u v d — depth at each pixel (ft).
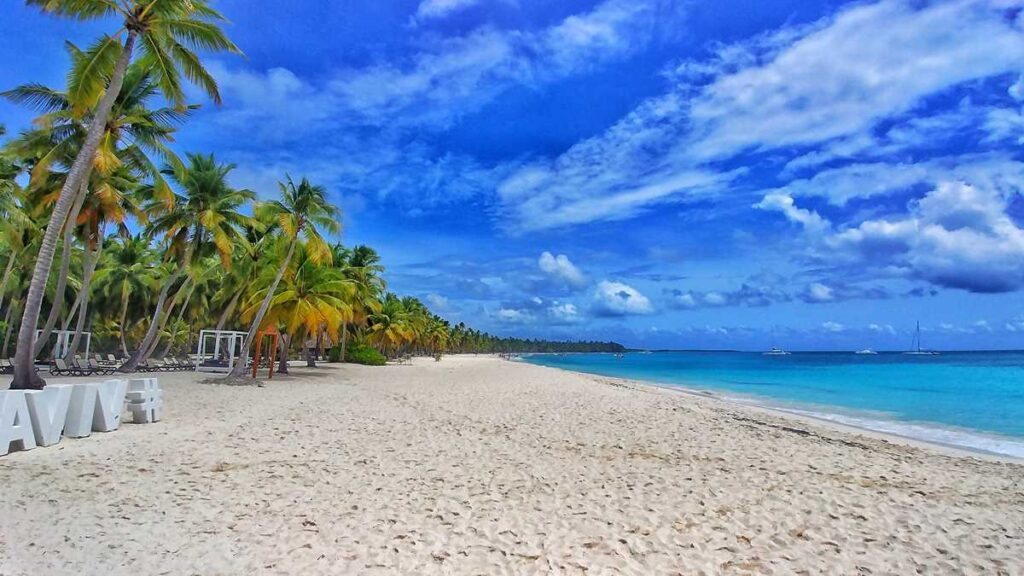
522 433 40.75
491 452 33.42
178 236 91.71
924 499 26.00
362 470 27.94
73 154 66.18
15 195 74.08
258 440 34.99
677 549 18.37
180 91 54.08
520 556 17.35
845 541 19.69
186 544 17.40
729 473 29.73
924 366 246.88
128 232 87.40
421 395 69.15
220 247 87.15
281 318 90.17
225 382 75.72
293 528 19.19
